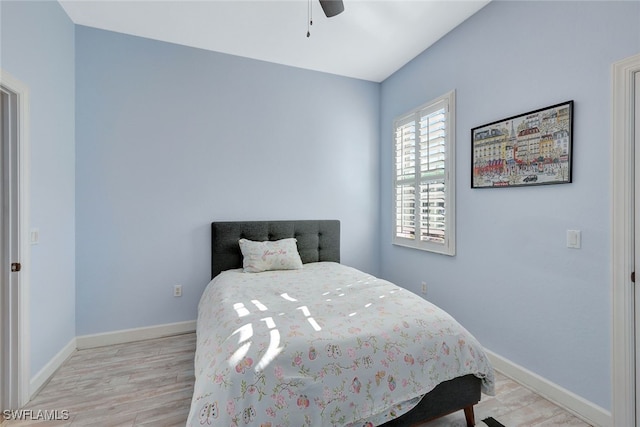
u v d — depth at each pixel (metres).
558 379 1.91
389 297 2.00
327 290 2.22
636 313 1.59
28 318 1.93
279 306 1.86
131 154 2.76
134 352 2.56
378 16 2.48
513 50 2.16
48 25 2.17
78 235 2.61
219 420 1.16
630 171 1.59
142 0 2.28
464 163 2.60
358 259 3.73
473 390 1.66
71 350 2.51
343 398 1.32
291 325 1.56
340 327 1.54
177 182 2.92
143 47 2.79
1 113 1.84
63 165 2.39
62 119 2.38
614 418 1.65
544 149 1.96
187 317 2.97
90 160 2.63
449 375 1.55
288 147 3.35
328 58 3.19
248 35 2.76
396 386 1.43
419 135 3.11
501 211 2.28
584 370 1.78
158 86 2.84
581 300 1.79
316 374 1.32
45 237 2.14
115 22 2.57
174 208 2.91
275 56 3.14
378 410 1.36
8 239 1.84
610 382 1.67
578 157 1.79
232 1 2.29
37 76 2.04
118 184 2.72
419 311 1.75
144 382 2.11
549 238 1.96
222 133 3.08
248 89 3.17
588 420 1.75
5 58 1.74
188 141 2.95
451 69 2.70
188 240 2.97
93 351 2.57
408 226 3.29
